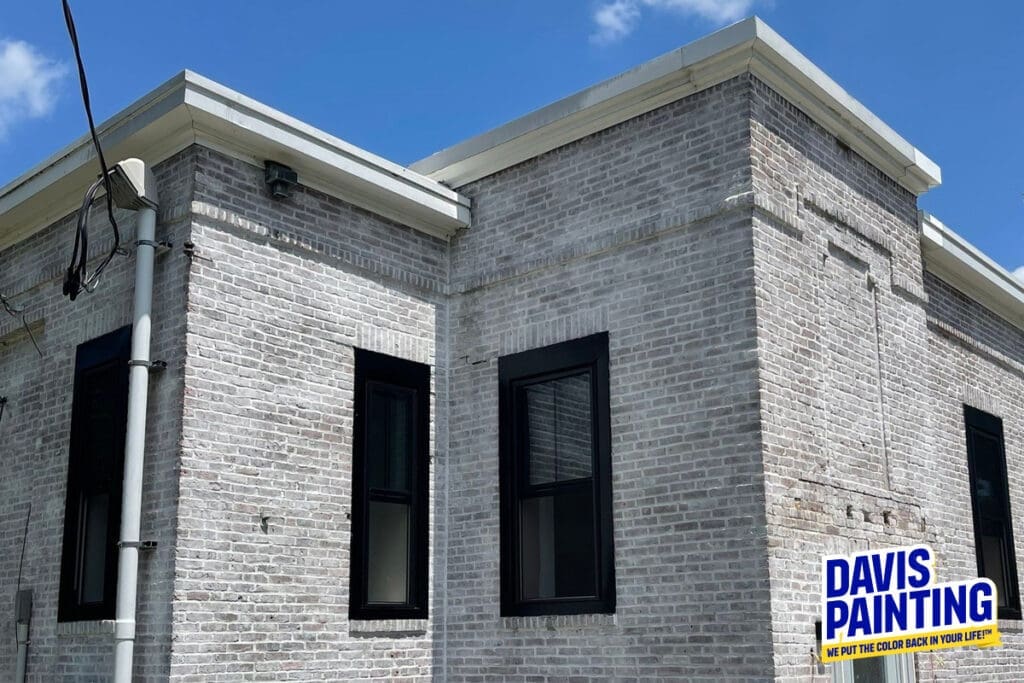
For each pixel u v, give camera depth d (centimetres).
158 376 881
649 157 972
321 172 977
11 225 1085
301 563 910
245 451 888
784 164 946
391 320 1031
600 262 986
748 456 856
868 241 1055
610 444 942
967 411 1312
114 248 897
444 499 1043
